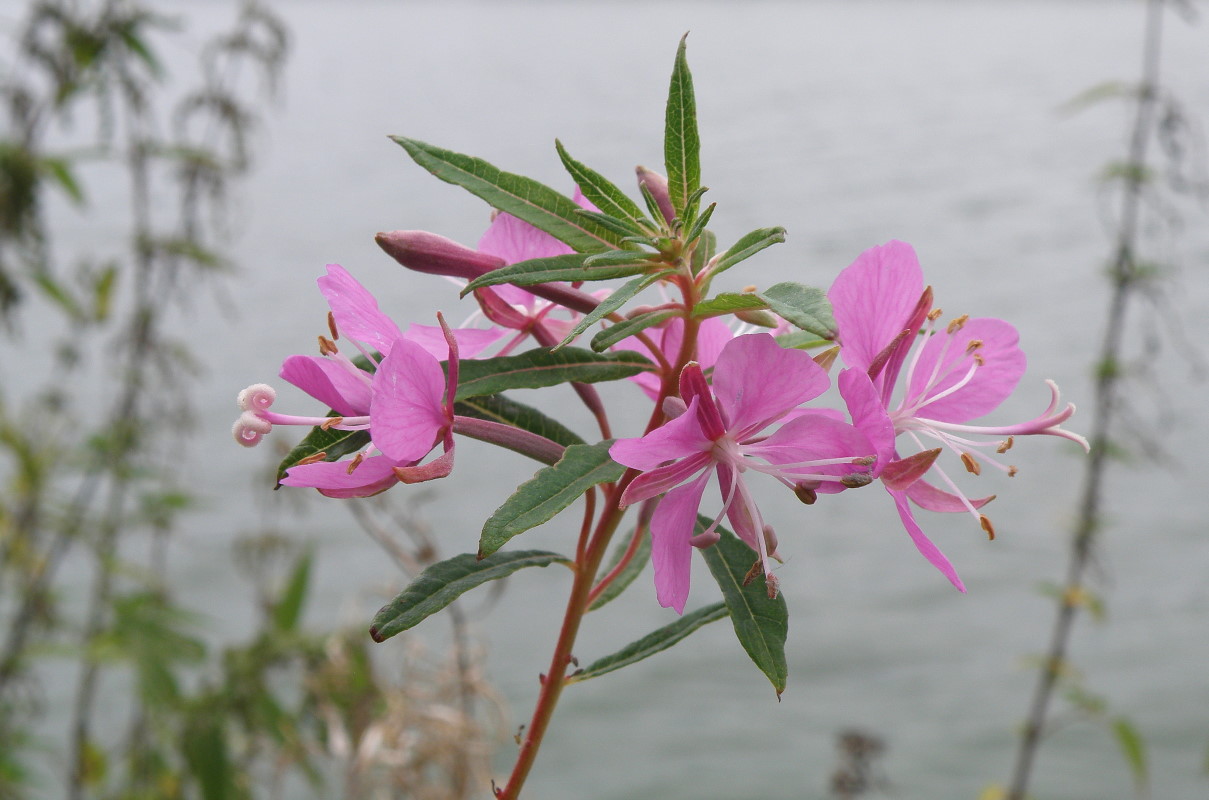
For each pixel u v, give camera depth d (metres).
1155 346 4.80
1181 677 6.70
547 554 1.54
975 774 5.91
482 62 42.53
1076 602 4.61
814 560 8.35
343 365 1.36
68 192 4.33
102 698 6.44
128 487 4.68
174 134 4.77
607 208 1.52
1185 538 8.08
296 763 4.38
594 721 6.56
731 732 6.45
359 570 7.74
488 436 1.39
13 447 4.32
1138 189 4.61
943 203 15.81
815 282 11.17
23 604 4.38
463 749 3.76
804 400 1.28
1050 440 9.52
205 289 12.34
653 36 56.31
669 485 1.34
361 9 97.62
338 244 13.77
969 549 8.30
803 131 21.80
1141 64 27.77
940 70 32.25
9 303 4.25
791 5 85.00
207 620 4.64
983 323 1.57
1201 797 5.68
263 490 5.85
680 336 1.65
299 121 25.08
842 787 5.14
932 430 1.55
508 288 1.70
